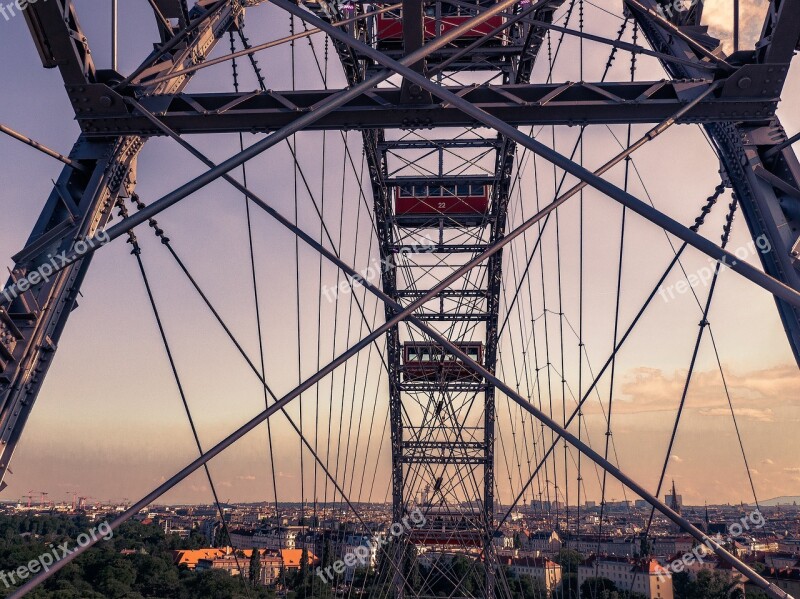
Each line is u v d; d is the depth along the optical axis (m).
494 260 30.17
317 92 10.17
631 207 6.59
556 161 6.67
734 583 99.31
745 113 9.58
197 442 13.29
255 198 9.52
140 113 9.94
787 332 9.05
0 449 8.37
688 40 9.60
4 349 8.52
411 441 38.41
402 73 6.82
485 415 38.28
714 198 11.47
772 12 9.22
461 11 19.91
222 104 10.27
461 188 27.73
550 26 10.37
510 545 111.69
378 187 26.91
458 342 34.81
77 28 9.64
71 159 10.12
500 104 9.90
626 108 9.79
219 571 134.38
